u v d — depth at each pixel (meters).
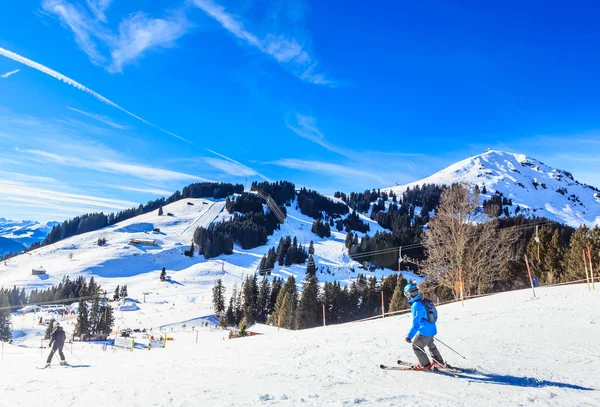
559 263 49.66
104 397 8.09
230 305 107.38
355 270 174.88
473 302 23.27
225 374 9.42
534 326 13.16
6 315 88.44
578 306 16.81
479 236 35.28
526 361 8.94
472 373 8.08
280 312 85.25
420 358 8.43
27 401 8.51
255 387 7.78
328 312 91.81
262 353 12.59
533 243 52.81
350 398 6.59
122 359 16.33
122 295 143.75
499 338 11.64
